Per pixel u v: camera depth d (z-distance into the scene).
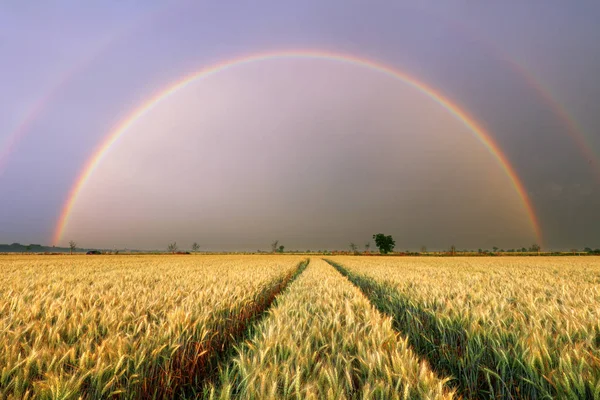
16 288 8.23
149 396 3.25
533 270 19.19
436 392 2.30
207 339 4.42
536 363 3.04
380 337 3.57
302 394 2.33
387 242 100.75
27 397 2.50
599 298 6.85
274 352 3.09
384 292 9.57
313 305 6.10
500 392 3.30
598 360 2.72
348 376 2.53
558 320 4.29
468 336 3.96
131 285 9.34
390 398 2.26
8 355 2.87
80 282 10.48
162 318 4.80
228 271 17.41
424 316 5.79
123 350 3.10
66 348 3.22
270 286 10.87
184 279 11.69
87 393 2.69
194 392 3.47
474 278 12.09
